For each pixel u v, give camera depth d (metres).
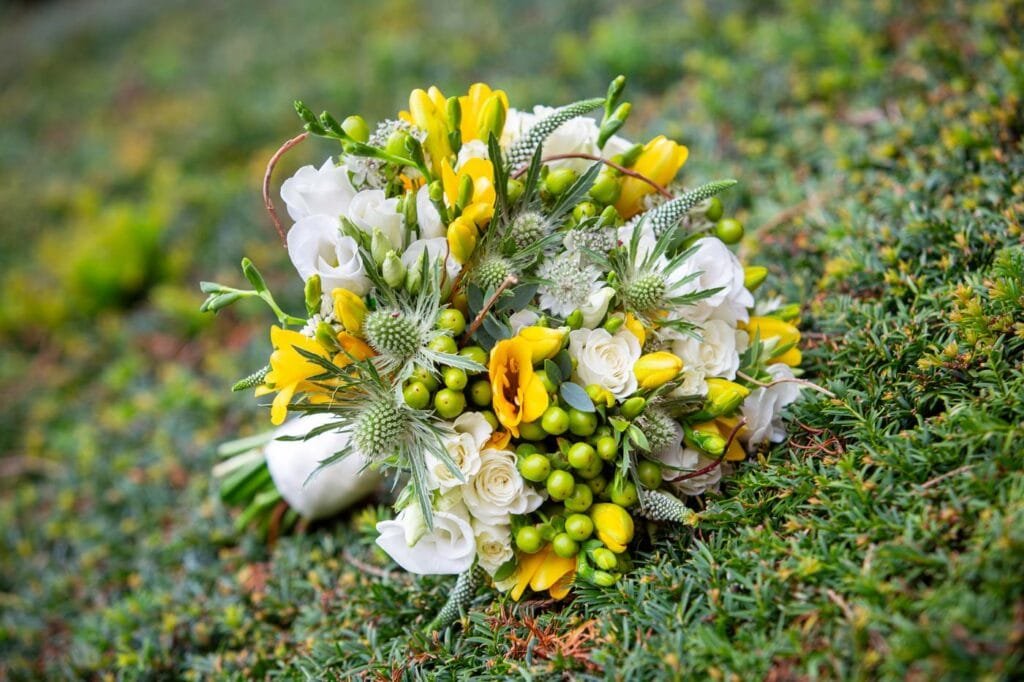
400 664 0.69
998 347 0.67
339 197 0.67
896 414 0.69
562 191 0.69
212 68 2.12
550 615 0.67
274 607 0.81
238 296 0.68
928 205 0.82
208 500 0.95
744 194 0.95
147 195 1.70
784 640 0.59
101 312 1.45
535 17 1.62
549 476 0.66
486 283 0.67
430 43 1.65
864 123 0.97
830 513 0.64
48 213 1.79
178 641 0.82
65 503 1.03
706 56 1.20
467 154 0.69
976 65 0.95
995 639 0.55
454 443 0.65
